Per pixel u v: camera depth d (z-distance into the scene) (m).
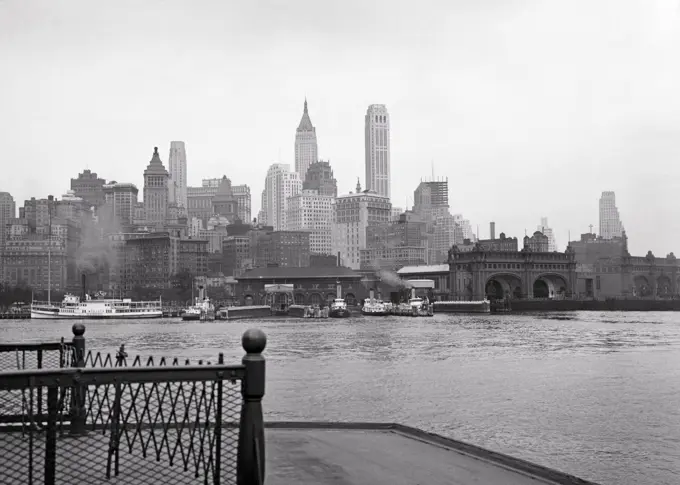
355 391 53.59
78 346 18.33
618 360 80.12
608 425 39.94
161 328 179.00
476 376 64.12
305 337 128.88
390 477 16.05
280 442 19.80
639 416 42.84
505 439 36.22
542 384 58.44
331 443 19.73
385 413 44.12
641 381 60.44
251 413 10.98
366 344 109.12
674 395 51.78
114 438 14.60
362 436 20.91
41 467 14.92
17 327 189.75
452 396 50.94
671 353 89.69
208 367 10.97
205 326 190.00
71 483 14.12
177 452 17.41
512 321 197.50
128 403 25.66
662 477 28.53
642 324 174.12
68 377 10.77
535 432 38.00
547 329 151.88
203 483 14.32
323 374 65.75
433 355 87.94
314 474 15.98
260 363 11.04
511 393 53.09
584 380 60.81
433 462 17.67
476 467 17.33
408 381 60.28
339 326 178.12
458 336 128.25
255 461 10.91
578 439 36.06
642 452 33.03
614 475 28.92
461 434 37.44
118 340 128.62
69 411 17.78
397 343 110.88
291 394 51.97
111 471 15.22
